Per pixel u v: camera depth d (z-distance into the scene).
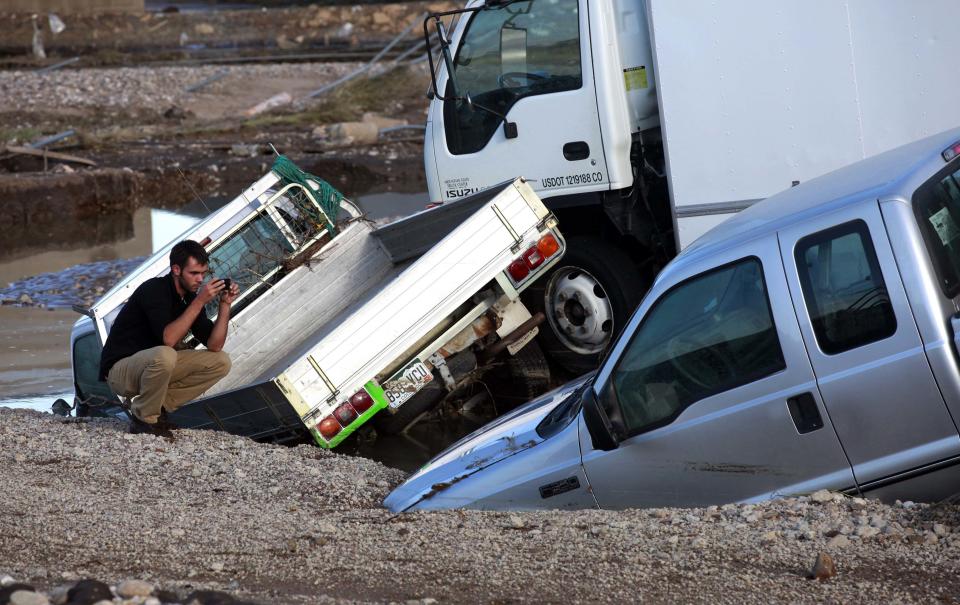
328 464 22.50
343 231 31.08
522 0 28.58
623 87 27.94
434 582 13.97
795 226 15.66
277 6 185.62
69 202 70.81
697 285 16.33
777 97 25.39
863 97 24.77
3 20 161.25
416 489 19.11
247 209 30.19
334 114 99.31
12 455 22.66
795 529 14.79
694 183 26.30
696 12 25.61
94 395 30.56
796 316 15.49
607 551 14.75
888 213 15.07
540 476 17.77
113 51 151.12
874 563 13.59
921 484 15.11
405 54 116.69
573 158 28.45
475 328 26.53
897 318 14.90
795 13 24.97
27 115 104.94
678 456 16.59
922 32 24.19
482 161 29.88
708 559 14.15
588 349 29.30
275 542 16.20
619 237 30.14
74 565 15.09
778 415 15.72
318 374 23.91
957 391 14.65
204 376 25.22
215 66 128.25
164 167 79.12
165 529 16.94
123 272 50.38
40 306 45.28
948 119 24.28
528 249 25.50
